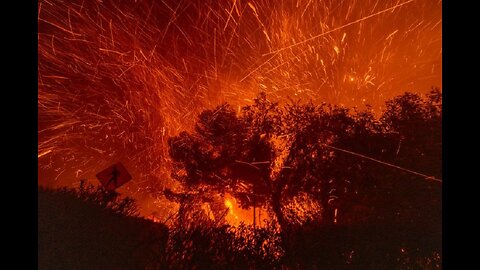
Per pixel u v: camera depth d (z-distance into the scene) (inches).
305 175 605.6
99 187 427.2
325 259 373.7
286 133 632.4
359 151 589.0
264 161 622.8
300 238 390.6
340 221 518.9
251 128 640.4
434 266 374.6
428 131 556.4
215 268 339.3
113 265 316.8
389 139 581.9
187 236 354.3
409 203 524.1
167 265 326.3
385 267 366.9
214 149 643.5
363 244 391.5
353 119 618.2
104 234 335.0
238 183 627.5
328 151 607.8
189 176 641.0
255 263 355.3
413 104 589.3
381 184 557.6
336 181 587.5
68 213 347.6
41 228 328.8
